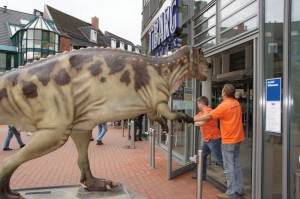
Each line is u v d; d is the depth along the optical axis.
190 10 7.47
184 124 7.40
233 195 4.93
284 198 4.02
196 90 7.42
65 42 35.16
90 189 4.21
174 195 5.31
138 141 12.09
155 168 7.25
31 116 3.62
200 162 3.92
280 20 4.17
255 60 4.64
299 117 4.05
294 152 4.04
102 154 9.12
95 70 3.72
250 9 4.91
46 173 6.78
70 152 9.35
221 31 5.91
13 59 34.00
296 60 4.04
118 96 3.76
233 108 4.86
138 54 3.98
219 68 7.95
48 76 3.61
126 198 4.08
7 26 36.03
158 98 3.84
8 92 3.61
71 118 3.63
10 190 3.74
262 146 4.48
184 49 4.17
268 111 4.39
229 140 4.90
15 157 3.52
